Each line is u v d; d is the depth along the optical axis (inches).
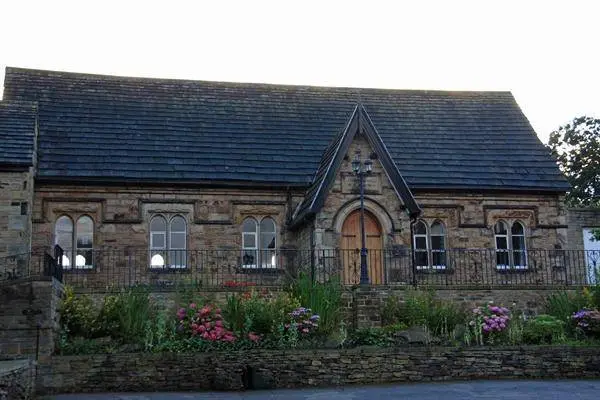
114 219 1085.1
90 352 735.7
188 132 1216.8
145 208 1099.3
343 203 1030.4
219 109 1293.1
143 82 1311.5
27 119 1058.7
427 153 1262.3
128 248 1081.4
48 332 716.7
